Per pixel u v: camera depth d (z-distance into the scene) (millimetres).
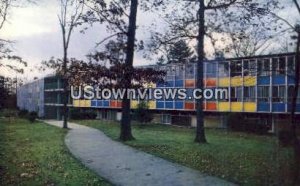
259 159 18469
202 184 13695
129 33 25547
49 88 77000
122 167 17203
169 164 17734
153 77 22391
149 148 22812
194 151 21344
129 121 27328
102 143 26125
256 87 41000
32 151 23219
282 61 23547
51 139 30109
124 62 21703
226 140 28375
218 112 44844
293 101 14930
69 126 46500
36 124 51812
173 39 26344
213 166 17047
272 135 34531
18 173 16516
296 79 15023
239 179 14312
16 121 60031
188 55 27469
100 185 13875
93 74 20891
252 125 37031
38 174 16125
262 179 14055
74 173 16031
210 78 45219
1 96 51781
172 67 45938
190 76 47906
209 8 25141
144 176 15258
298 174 13070
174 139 27938
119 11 25078
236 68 30641
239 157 19281
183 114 49250
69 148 23906
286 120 36188
